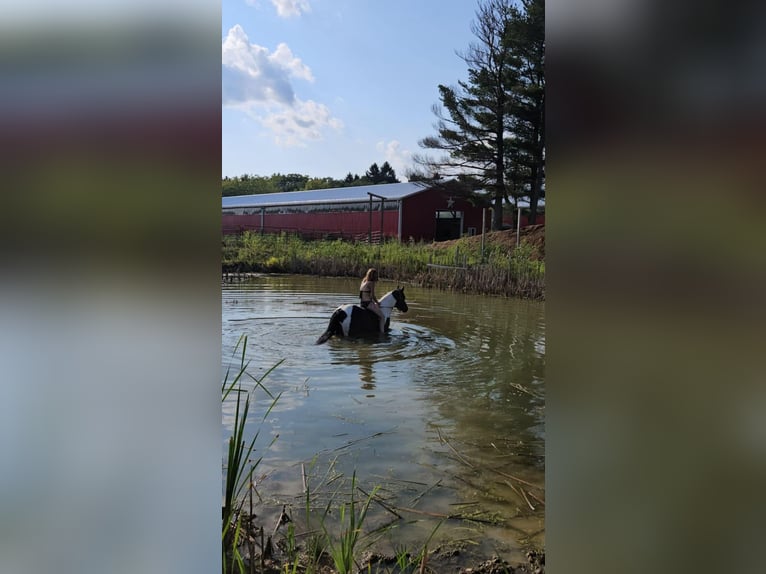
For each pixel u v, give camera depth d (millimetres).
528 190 24531
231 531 2713
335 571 2596
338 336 8664
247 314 10797
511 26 22234
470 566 2686
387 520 3119
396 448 4121
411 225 30594
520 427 4609
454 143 24766
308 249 24609
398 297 9234
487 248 21156
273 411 4914
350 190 37125
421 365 6863
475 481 3621
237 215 39031
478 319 10836
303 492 3381
